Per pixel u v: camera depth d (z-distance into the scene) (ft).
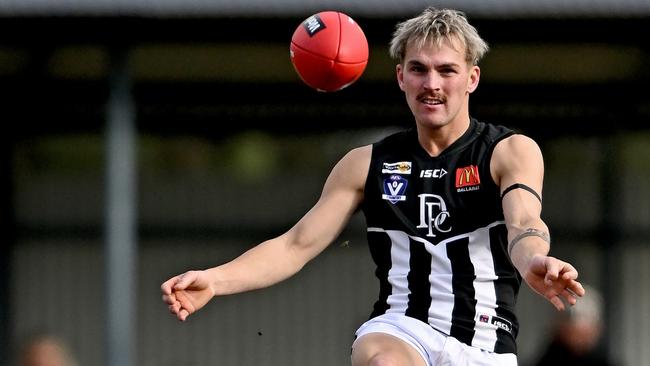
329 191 56.80
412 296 54.39
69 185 130.82
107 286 106.42
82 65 119.03
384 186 55.31
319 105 124.98
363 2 101.96
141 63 117.80
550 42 105.50
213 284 53.11
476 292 53.83
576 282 45.98
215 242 129.59
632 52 115.96
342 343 129.70
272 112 128.26
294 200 130.31
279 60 118.21
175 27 105.19
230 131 129.29
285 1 102.42
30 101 122.21
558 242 128.06
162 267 129.29
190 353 129.80
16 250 129.80
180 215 129.70
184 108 126.62
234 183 130.11
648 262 127.03
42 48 113.09
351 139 142.10
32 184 130.72
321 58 57.62
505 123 125.90
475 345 53.78
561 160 132.26
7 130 127.95
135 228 128.77
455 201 54.19
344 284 129.70
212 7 102.42
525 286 128.47
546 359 100.94
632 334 126.72
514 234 50.70
